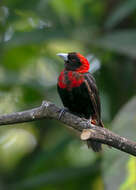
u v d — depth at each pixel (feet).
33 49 46.60
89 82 32.32
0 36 46.42
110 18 40.32
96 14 43.80
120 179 27.45
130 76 42.78
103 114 39.88
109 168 28.14
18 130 46.75
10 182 44.68
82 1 43.24
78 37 39.78
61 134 44.70
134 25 43.68
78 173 40.98
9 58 46.96
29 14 44.96
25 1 43.32
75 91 32.01
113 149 28.91
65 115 26.27
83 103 32.42
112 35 37.81
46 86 41.63
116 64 43.06
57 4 43.21
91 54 43.96
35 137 46.75
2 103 43.75
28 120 26.11
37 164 43.01
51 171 41.63
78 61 33.76
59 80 32.50
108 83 42.86
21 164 45.65
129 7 39.68
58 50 44.96
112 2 43.96
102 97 40.98
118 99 42.19
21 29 46.96
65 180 41.04
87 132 23.56
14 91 43.80
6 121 25.93
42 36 38.93
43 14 43.24
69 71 32.99
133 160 27.94
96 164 41.63
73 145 44.27
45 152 42.70
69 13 43.16
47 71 44.96
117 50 36.19
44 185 41.19
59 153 43.37
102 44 37.22
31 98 43.45
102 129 24.31
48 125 45.55
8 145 46.73
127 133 29.19
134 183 27.22
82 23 42.57
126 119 29.89
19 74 42.73
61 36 39.52
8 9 46.21
